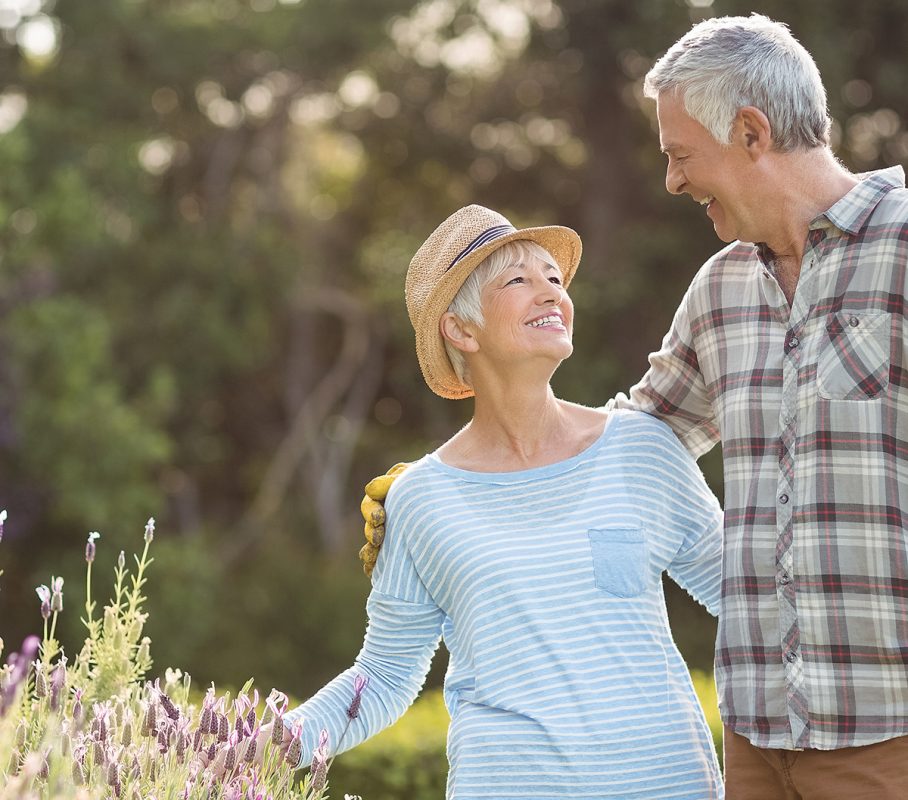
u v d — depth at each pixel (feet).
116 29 78.28
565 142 92.53
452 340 11.23
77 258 77.41
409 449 95.76
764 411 10.28
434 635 11.49
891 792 9.72
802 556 9.87
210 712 10.12
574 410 11.46
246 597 80.02
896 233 9.84
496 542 10.66
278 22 82.58
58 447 63.26
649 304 83.35
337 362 99.66
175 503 89.71
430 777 23.15
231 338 82.53
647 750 10.23
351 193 99.25
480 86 90.17
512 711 10.36
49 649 11.00
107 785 9.40
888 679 9.70
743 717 10.23
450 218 11.57
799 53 10.19
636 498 10.87
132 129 79.05
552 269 11.21
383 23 82.28
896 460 9.77
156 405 71.61
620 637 10.45
